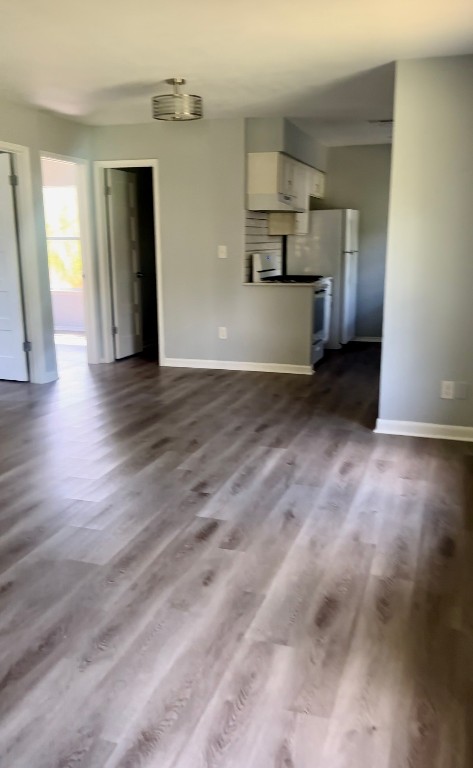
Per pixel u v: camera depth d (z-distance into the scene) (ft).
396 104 13.25
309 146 23.65
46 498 11.10
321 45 12.04
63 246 30.42
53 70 13.79
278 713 6.17
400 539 9.62
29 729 5.99
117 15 10.38
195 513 10.47
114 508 10.68
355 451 13.48
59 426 15.28
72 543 9.50
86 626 7.53
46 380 19.70
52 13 10.26
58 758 5.66
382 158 26.16
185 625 7.54
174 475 12.11
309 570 8.74
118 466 12.60
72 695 6.42
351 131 22.45
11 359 19.76
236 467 12.54
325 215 25.09
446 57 12.82
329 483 11.73
